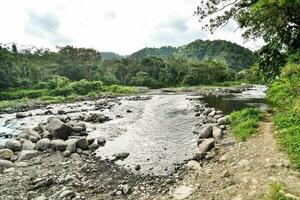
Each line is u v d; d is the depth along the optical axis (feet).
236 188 24.22
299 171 24.99
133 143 47.11
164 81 300.20
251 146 33.37
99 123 68.85
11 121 82.48
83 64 306.76
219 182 26.13
